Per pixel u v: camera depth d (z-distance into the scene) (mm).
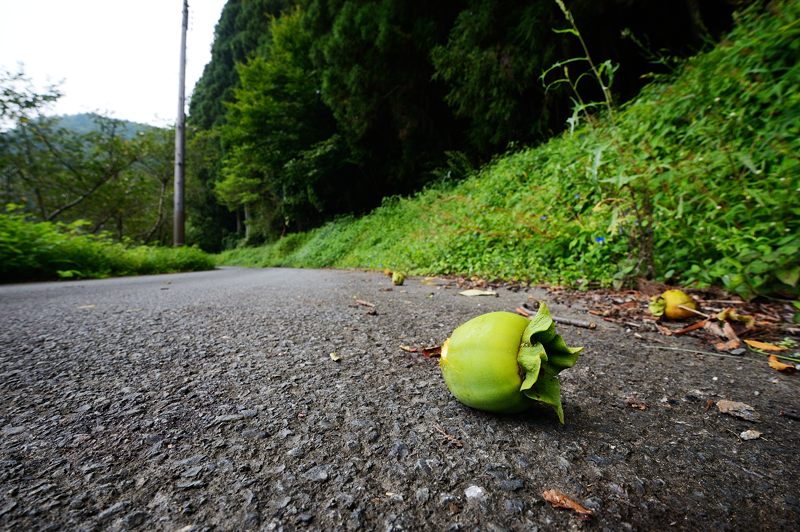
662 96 6082
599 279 4230
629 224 3723
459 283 5367
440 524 815
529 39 9477
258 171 29297
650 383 1688
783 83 4184
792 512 870
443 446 1127
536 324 1214
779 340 2301
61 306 3725
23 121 18031
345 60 16219
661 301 2949
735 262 3092
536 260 5281
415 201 14828
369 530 793
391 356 2014
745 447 1160
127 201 26625
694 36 8711
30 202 22750
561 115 10922
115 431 1196
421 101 16141
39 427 1218
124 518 814
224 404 1407
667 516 853
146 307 3592
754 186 3605
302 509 853
